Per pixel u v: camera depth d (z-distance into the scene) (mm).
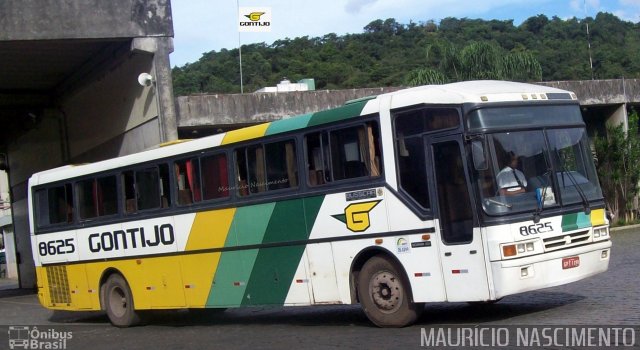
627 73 40781
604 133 30531
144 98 21047
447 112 9836
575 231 10023
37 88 27953
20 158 34812
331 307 14945
